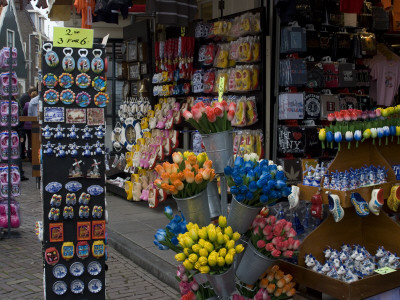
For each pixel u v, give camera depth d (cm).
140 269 529
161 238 270
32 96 1199
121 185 875
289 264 333
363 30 695
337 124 337
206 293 286
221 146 269
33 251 591
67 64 394
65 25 966
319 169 342
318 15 629
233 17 660
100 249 412
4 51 630
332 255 334
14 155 651
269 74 618
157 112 780
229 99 662
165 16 566
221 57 679
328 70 653
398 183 351
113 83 1152
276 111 619
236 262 281
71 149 400
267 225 271
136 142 815
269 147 624
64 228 405
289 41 601
